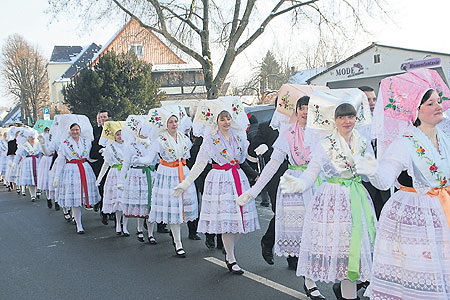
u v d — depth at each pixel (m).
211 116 5.20
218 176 5.22
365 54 15.23
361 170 3.13
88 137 8.09
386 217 3.17
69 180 7.76
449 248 2.95
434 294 2.89
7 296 4.92
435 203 3.02
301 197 4.69
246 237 6.87
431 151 3.05
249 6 14.80
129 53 25.53
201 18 16.23
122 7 15.59
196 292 4.75
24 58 50.56
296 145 4.62
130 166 7.00
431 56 13.52
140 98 25.00
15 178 13.73
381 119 3.22
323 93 3.86
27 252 6.70
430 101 3.07
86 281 5.30
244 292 4.67
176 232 6.14
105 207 7.62
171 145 6.14
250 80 32.19
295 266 5.29
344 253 3.60
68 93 25.53
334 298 4.41
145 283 5.12
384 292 3.10
